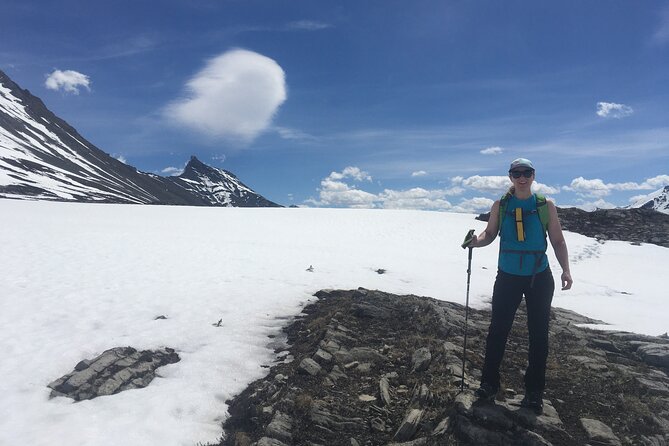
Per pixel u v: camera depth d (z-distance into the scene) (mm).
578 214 44594
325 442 5930
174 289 14070
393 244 32500
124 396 7473
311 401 6746
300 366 8133
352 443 5855
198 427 6641
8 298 12203
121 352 8883
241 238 29328
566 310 14359
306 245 27875
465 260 26594
